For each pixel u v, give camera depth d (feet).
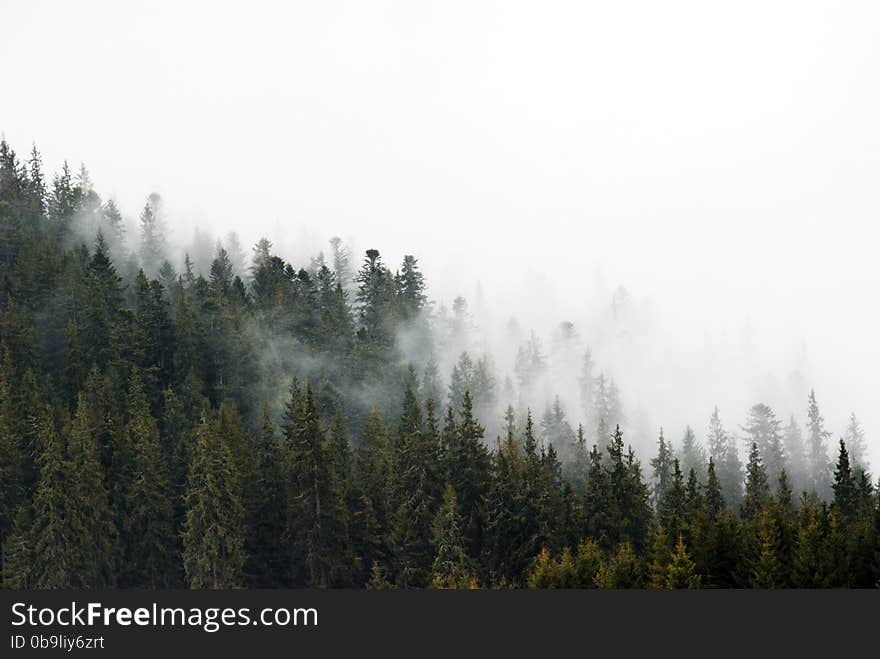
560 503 225.76
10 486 213.46
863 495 221.25
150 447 226.99
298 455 219.82
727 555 182.09
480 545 221.25
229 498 211.41
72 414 255.50
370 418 288.51
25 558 201.16
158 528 221.05
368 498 228.22
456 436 237.66
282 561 229.86
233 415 258.16
